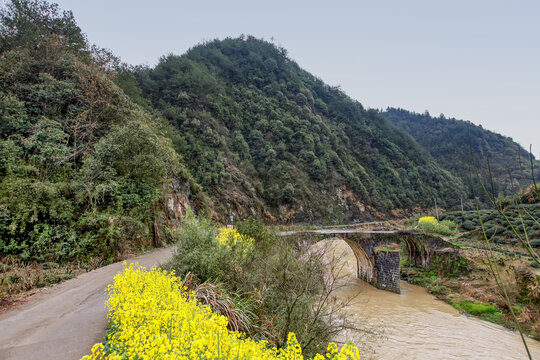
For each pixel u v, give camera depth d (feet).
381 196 199.31
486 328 47.44
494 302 54.75
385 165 226.38
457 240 97.19
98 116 52.95
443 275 74.23
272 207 151.33
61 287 27.48
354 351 9.42
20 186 33.88
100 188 40.24
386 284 68.33
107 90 56.39
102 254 36.99
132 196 45.27
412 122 446.60
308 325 21.43
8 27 57.62
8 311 21.70
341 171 192.75
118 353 11.51
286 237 42.50
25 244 32.19
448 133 337.11
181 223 64.03
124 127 49.37
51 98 47.06
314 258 29.60
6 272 28.58
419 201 211.20
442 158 292.81
